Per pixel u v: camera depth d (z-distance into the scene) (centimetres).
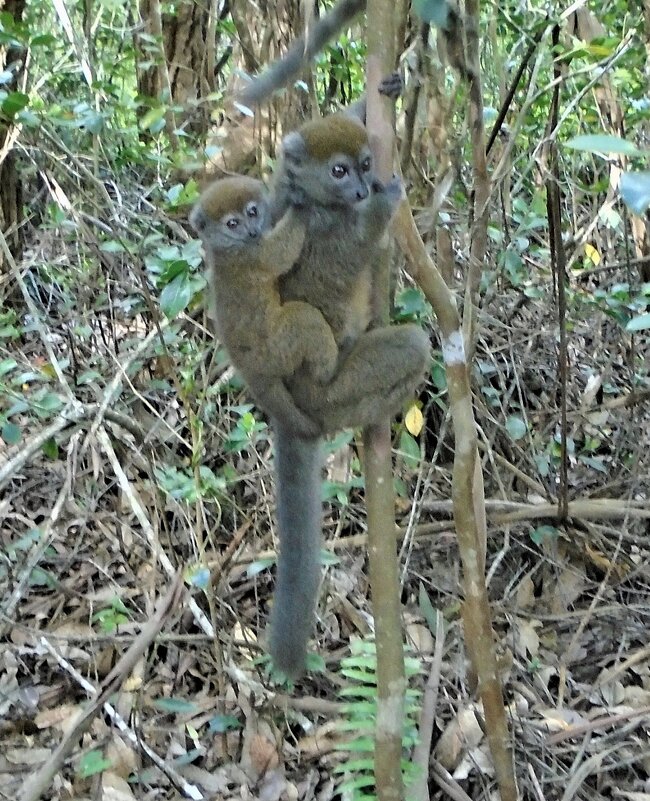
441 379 140
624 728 128
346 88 171
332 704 129
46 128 150
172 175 171
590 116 162
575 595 149
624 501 152
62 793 124
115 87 166
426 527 150
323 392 119
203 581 124
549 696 135
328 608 142
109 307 162
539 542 149
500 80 147
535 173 171
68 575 150
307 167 117
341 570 145
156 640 133
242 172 161
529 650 141
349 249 118
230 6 173
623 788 124
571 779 122
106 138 166
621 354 168
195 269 145
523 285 163
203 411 140
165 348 138
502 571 153
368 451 105
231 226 117
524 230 155
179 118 182
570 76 134
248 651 139
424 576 148
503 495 151
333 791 125
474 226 131
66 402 143
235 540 139
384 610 105
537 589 152
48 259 173
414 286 142
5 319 155
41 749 129
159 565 142
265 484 151
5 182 185
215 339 145
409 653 136
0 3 176
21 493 157
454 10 119
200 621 134
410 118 132
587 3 161
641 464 158
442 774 124
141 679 132
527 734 127
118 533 150
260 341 118
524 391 163
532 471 159
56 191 161
